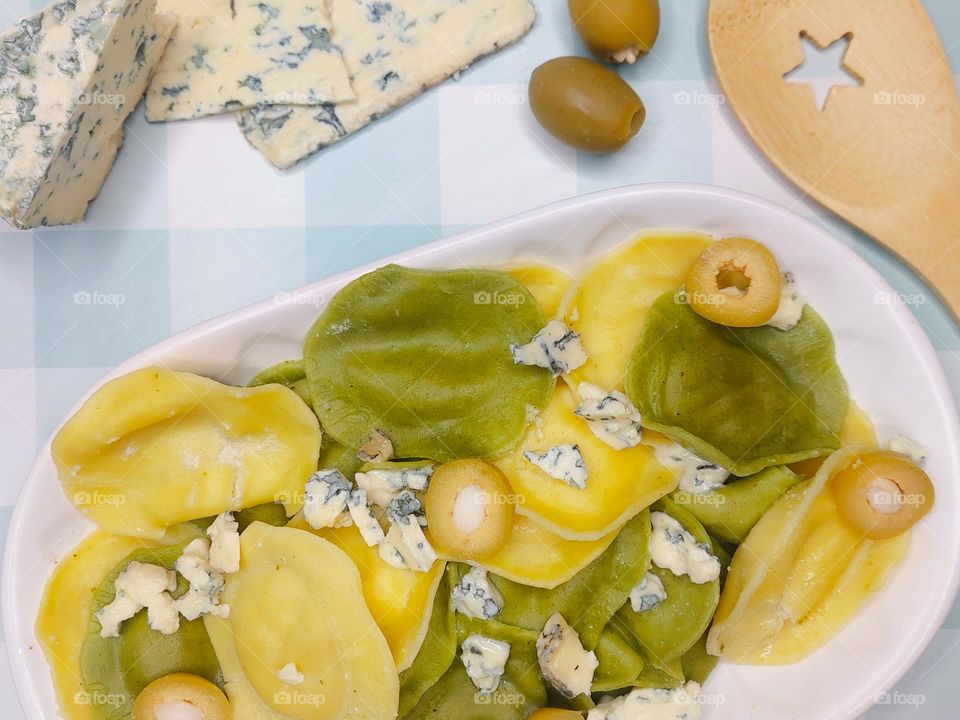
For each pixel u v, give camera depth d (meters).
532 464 0.28
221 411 0.28
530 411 0.28
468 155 0.31
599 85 0.29
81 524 0.29
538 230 0.28
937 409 0.28
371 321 0.28
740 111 0.30
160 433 0.28
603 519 0.28
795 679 0.29
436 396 0.28
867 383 0.29
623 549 0.28
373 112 0.31
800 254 0.28
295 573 0.27
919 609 0.29
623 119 0.29
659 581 0.29
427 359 0.28
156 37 0.30
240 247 0.31
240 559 0.28
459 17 0.30
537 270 0.29
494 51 0.31
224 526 0.28
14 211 0.28
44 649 0.28
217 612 0.28
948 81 0.30
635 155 0.31
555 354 0.28
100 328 0.31
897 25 0.30
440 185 0.31
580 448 0.28
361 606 0.27
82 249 0.31
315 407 0.28
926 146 0.30
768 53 0.30
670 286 0.29
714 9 0.30
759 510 0.29
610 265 0.29
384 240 0.31
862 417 0.29
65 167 0.29
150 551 0.28
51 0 0.31
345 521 0.28
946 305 0.31
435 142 0.31
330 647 0.27
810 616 0.29
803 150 0.30
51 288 0.31
